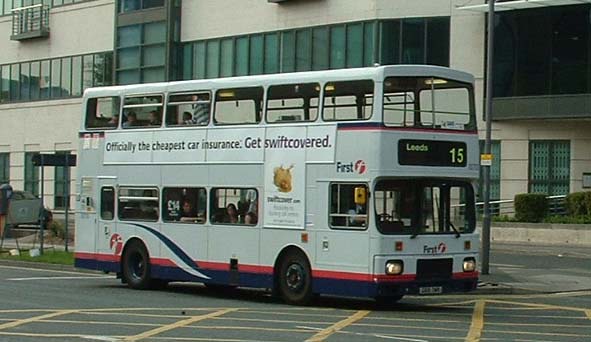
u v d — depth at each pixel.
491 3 29.20
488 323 18.80
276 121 22.28
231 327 17.53
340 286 20.72
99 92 26.80
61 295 23.64
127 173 25.78
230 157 23.22
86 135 27.06
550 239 43.72
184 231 24.20
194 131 24.12
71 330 16.89
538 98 46.69
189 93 24.39
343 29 50.62
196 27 57.38
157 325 17.72
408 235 20.48
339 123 20.97
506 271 30.88
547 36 46.97
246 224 22.77
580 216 43.97
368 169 20.33
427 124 20.92
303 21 52.19
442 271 20.94
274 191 22.17
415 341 15.91
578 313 20.98
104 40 62.03
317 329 17.38
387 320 19.06
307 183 21.50
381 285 20.12
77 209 27.19
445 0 48.44
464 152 21.41
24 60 67.25
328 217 21.05
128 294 24.17
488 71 29.22
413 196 20.77
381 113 20.30
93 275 30.72
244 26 54.97
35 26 66.12
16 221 50.88
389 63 49.00
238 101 23.22
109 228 26.23
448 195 21.23
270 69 53.62
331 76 21.25
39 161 34.81
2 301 21.95
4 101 68.38
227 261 23.12
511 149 48.12
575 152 46.69
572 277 29.34
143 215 25.41
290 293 21.77
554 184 47.22
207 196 23.69
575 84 46.34
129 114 25.92
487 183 29.06
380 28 49.16
